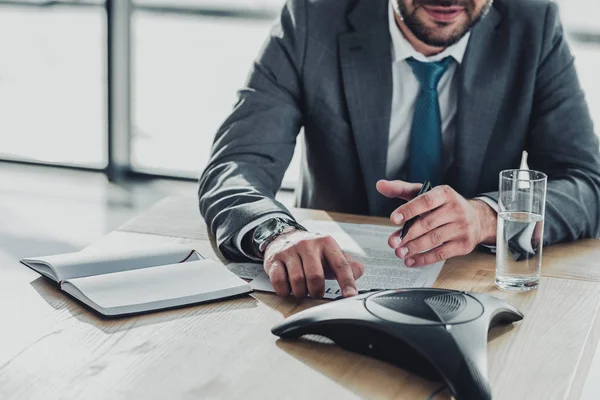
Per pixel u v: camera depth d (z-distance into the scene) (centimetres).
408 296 114
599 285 137
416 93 190
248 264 145
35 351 109
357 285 133
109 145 461
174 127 528
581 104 185
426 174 189
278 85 190
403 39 187
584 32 397
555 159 182
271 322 120
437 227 143
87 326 117
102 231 380
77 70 563
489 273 141
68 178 463
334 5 192
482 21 188
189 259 141
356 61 188
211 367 106
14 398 98
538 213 132
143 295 125
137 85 577
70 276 131
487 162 188
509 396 100
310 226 166
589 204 169
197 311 123
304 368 106
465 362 100
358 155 189
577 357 111
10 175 463
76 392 99
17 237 367
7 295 128
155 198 435
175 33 586
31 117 534
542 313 125
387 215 190
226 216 151
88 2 505
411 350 104
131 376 103
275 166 182
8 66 567
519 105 187
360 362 108
